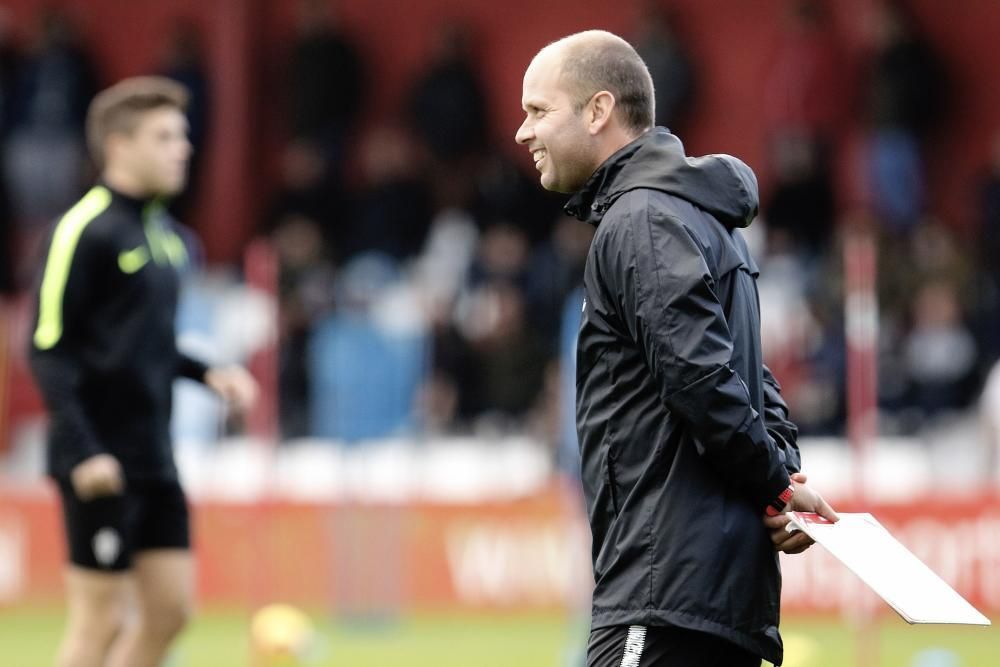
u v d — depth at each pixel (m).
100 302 23.02
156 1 65.06
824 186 54.88
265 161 63.81
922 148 58.94
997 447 43.88
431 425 49.75
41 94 59.88
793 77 58.09
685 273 14.59
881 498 40.84
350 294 48.06
